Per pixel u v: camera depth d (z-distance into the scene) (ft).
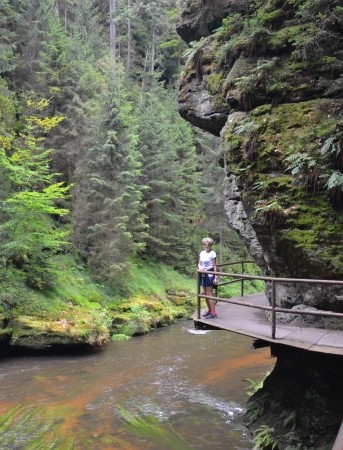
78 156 69.21
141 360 43.86
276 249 23.97
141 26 141.38
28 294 48.80
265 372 39.27
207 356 45.37
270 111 25.82
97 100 72.95
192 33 38.01
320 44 24.88
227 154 27.04
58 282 54.60
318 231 22.33
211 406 31.14
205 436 26.04
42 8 81.66
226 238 95.14
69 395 33.27
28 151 52.80
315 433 22.85
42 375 38.45
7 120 65.05
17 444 24.81
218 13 34.96
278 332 21.57
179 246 86.02
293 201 23.35
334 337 20.20
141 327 57.31
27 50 78.07
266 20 28.22
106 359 44.19
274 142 24.70
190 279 83.92
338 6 24.14
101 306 57.62
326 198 22.50
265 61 26.89
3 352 44.78
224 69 31.04
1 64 63.82
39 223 61.93
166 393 33.96
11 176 52.75
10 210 49.73
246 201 25.41
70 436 25.96
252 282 89.45
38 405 31.04
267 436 23.75
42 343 44.75
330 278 21.97
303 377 25.29
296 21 27.04
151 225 80.69
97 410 30.30
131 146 66.44
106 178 64.80
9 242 48.88
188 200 93.97
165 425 27.76
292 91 25.34
